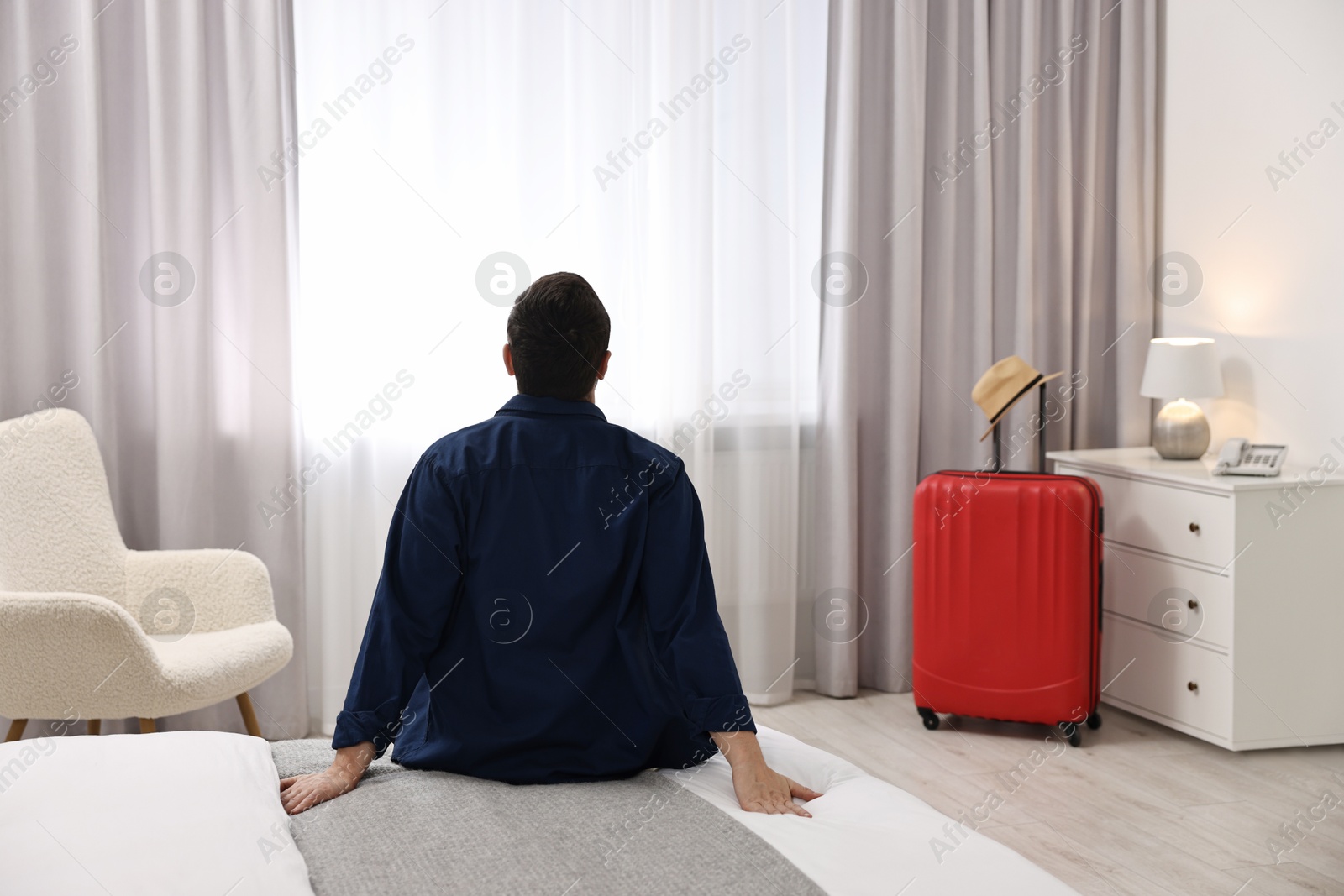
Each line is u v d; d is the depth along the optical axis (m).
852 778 1.29
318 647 3.11
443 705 1.30
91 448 2.69
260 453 2.95
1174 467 3.03
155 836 1.01
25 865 0.95
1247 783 2.65
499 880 0.93
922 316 3.48
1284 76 3.06
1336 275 2.93
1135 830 2.35
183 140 2.83
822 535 3.43
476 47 3.06
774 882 0.93
